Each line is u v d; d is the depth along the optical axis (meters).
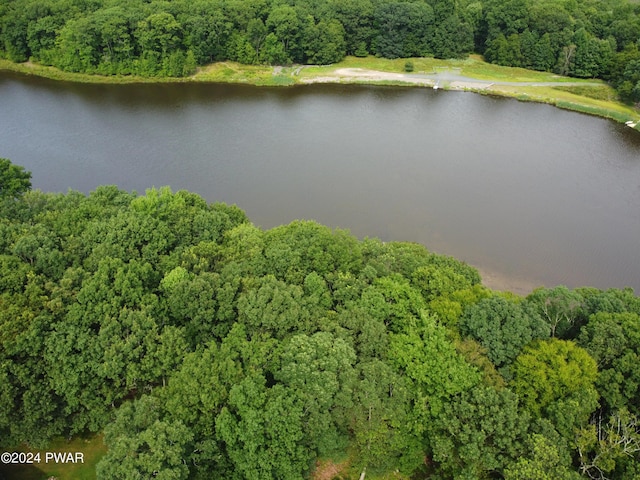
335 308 53.50
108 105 148.62
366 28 193.25
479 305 50.03
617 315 51.38
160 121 139.50
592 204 109.62
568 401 42.78
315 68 185.75
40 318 47.09
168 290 53.34
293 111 151.25
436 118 150.38
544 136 140.62
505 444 41.03
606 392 45.75
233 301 51.22
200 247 60.19
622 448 41.78
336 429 43.94
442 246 95.50
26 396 45.09
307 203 106.19
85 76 166.88
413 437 45.56
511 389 45.53
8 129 129.50
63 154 119.31
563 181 117.94
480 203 108.38
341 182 113.88
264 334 47.09
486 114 154.50
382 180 115.38
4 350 45.69
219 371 43.59
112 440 40.44
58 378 45.78
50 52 168.88
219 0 179.12
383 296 52.53
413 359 46.38
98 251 55.91
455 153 129.12
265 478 40.84
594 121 151.62
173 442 39.09
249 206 104.25
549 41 186.50
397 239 97.00
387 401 42.94
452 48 196.62
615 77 174.25
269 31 181.25
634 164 126.62
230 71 176.50
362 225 100.44
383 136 137.00
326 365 43.09
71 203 69.44
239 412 41.44
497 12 192.88
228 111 148.75
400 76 182.25
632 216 106.12
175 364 46.97
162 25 163.25
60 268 54.66
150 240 60.12
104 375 45.56
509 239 97.88
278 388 42.16
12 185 76.62
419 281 56.19
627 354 46.66
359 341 47.62
